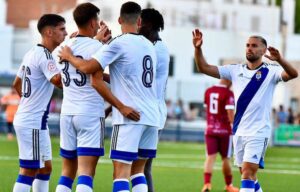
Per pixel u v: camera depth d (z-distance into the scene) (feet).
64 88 71.05
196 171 140.77
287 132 257.96
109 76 70.54
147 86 67.51
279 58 76.38
